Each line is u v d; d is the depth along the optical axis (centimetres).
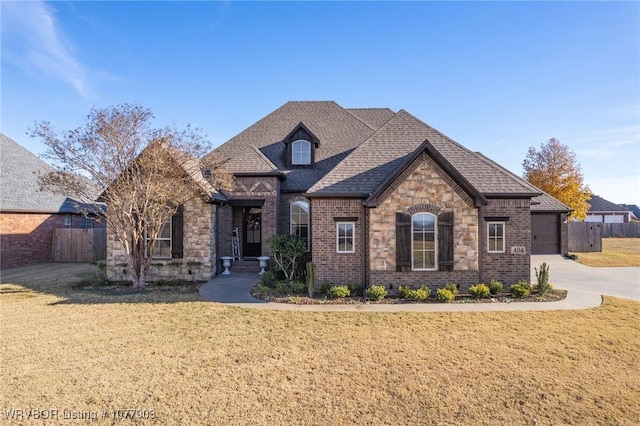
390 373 666
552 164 3428
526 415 533
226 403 562
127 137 1339
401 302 1209
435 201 1324
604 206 5609
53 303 1198
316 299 1245
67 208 2444
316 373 666
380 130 1625
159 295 1322
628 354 757
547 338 851
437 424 510
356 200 1387
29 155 2592
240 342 826
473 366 696
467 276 1319
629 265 2091
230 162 1820
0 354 754
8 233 2102
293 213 1884
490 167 1469
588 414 536
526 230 1387
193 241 1620
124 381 634
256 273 1756
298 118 2211
